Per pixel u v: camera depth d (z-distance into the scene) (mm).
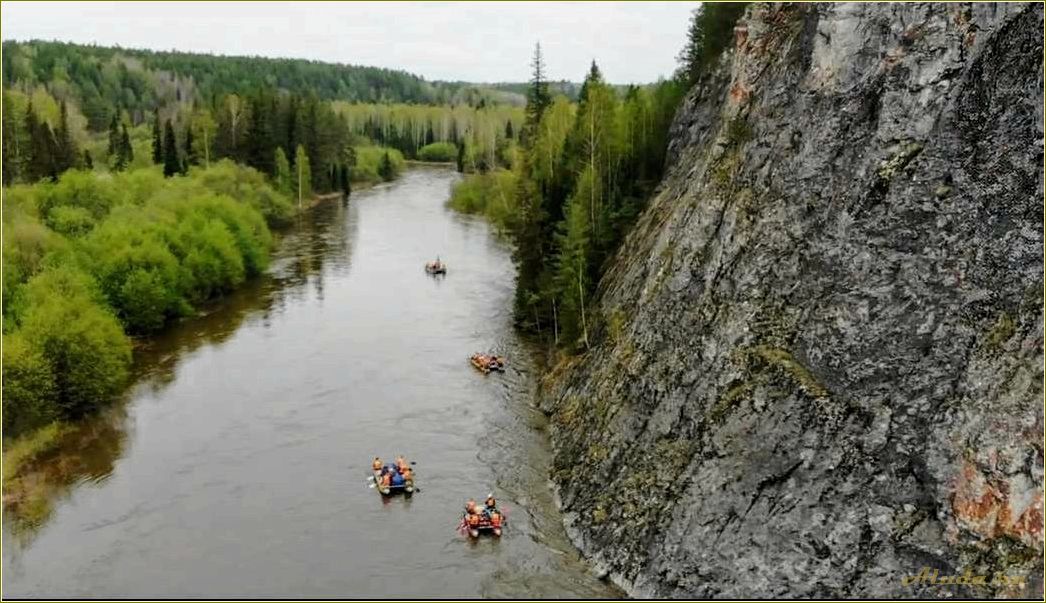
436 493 49812
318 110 172500
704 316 43906
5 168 111250
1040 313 31656
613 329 55188
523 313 78938
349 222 136000
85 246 77562
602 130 76562
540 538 45031
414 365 69938
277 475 51938
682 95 77562
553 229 78688
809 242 39844
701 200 48094
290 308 86188
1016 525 30594
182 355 72125
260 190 130125
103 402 62219
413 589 41000
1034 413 30656
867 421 35281
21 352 56094
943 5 36000
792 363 38531
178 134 155125
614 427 47469
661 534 39938
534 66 105438
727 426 39594
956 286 34312
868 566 33750
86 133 165750
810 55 42812
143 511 48125
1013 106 33656
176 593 40719
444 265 105688
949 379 33625
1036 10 33250
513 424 58719
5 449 54031
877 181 37312
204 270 86938
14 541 45375
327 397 63406
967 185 34625
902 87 37125
